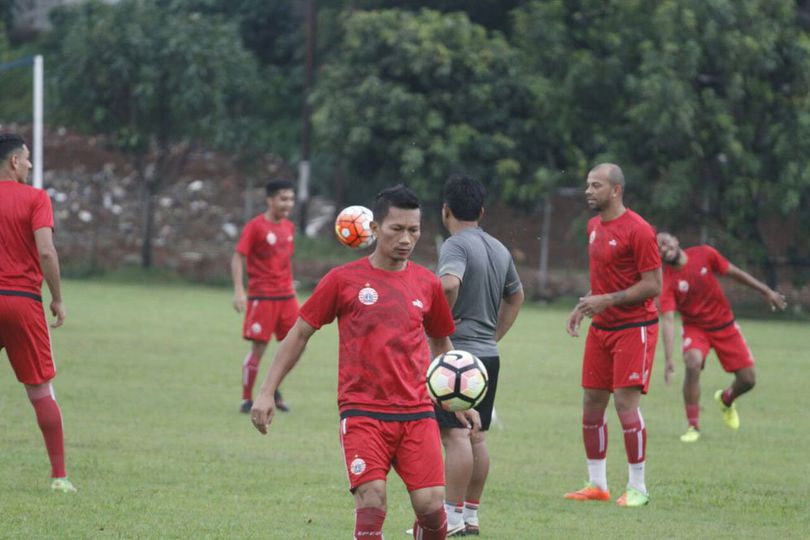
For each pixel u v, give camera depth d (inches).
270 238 1593.3
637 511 1028.5
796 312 3617.1
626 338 1074.7
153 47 4197.8
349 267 753.0
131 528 888.3
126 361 2041.1
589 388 1095.0
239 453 1245.1
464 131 3727.9
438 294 771.4
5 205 1002.1
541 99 3668.8
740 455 1332.4
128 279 4175.7
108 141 4397.1
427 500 727.1
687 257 1459.2
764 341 2728.8
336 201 4384.8
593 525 960.9
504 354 2332.7
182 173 5036.9
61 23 5871.1
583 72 3592.5
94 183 4958.2
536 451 1328.7
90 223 4704.7
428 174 3774.6
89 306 3105.3
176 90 4244.6
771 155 3481.8
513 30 4284.0
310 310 748.0
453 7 4463.6
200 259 4301.2
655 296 1066.7
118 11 4254.4
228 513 954.7
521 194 3686.0
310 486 1080.2
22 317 999.6
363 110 3784.5
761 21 3452.3
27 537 849.5
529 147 3818.9
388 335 735.1
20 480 1060.5
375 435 725.9
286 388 1822.1
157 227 4704.7
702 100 3472.0
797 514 1021.2
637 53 3558.1
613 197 1093.8
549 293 3863.2
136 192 4928.6
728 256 3508.9
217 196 4940.9
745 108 3526.1
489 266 928.9
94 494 1008.9
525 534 921.5
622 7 3555.6
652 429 1523.1
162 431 1371.8
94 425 1393.9
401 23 3831.2
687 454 1334.9
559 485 1144.2
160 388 1742.1
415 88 3863.2
